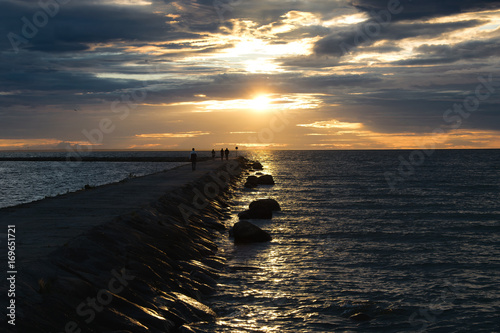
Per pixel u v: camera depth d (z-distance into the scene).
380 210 29.69
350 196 38.34
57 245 10.23
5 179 59.09
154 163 112.19
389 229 22.62
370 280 14.02
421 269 15.36
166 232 15.32
